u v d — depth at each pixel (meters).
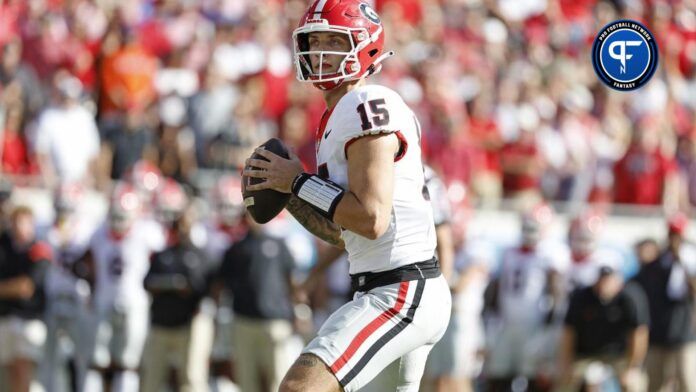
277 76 38.41
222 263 29.00
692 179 40.19
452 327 28.61
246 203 14.27
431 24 45.44
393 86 39.38
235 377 29.42
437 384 28.78
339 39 14.14
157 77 37.59
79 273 29.12
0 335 28.50
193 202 30.72
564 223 34.56
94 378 29.36
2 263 28.41
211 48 39.38
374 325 13.48
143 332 29.20
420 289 13.67
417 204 13.78
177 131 34.53
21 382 28.50
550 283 30.44
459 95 40.88
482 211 33.91
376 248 13.73
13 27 36.75
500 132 39.03
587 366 29.62
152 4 42.03
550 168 38.34
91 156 33.50
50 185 31.34
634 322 29.22
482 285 29.08
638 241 32.06
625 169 37.62
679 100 46.22
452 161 36.03
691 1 50.56
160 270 28.25
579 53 48.22
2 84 34.41
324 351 13.30
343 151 13.55
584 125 40.06
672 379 30.86
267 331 28.41
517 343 30.44
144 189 29.91
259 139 35.84
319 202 13.39
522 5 48.78
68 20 38.22
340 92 14.36
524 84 41.53
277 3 44.81
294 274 28.86
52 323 29.17
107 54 36.69
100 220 31.03
